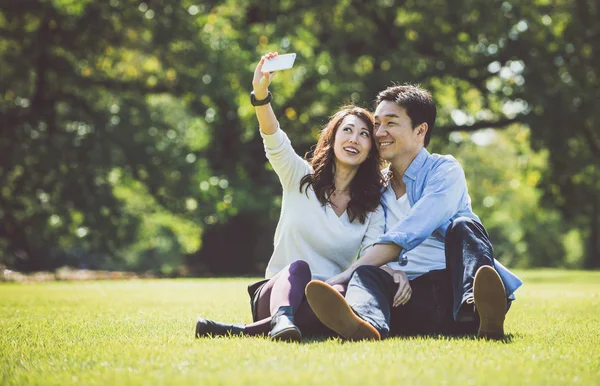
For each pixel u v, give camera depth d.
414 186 3.96
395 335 3.72
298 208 3.96
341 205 4.02
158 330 3.92
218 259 20.81
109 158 17.64
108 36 17.58
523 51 17.66
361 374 2.37
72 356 2.87
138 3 17.72
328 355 2.74
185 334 3.68
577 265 44.44
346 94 17.45
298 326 3.47
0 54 17.48
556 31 18.09
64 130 18.05
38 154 17.28
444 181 3.84
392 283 3.58
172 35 17.47
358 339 3.24
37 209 17.67
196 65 17.81
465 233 3.55
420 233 3.70
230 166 19.97
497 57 18.02
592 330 3.98
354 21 18.23
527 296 7.86
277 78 18.05
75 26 17.56
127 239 18.62
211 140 20.17
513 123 18.86
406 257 3.92
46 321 4.55
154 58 18.38
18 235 18.94
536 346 3.13
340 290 3.54
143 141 18.02
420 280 3.76
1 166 17.19
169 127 19.05
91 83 18.34
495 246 44.38
